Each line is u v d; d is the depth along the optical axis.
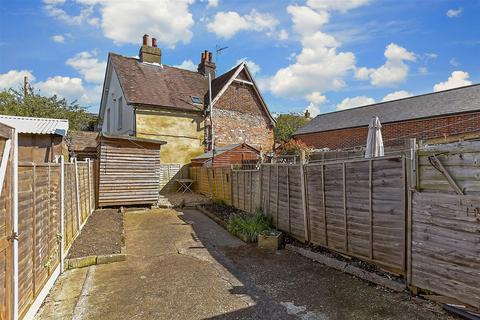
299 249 5.89
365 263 4.80
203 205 11.51
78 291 4.22
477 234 3.18
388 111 19.64
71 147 14.14
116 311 3.64
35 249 3.56
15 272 2.81
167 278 4.67
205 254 5.88
